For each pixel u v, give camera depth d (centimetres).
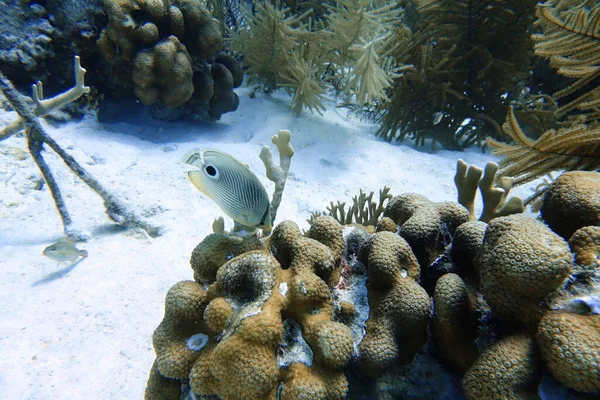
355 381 160
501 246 128
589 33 319
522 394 114
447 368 166
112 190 417
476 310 155
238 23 816
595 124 341
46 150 464
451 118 723
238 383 130
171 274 326
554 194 154
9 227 363
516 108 683
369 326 159
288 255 177
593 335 104
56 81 592
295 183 531
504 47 681
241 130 680
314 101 707
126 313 280
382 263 163
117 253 346
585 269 123
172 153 549
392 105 704
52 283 301
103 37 538
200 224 404
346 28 667
